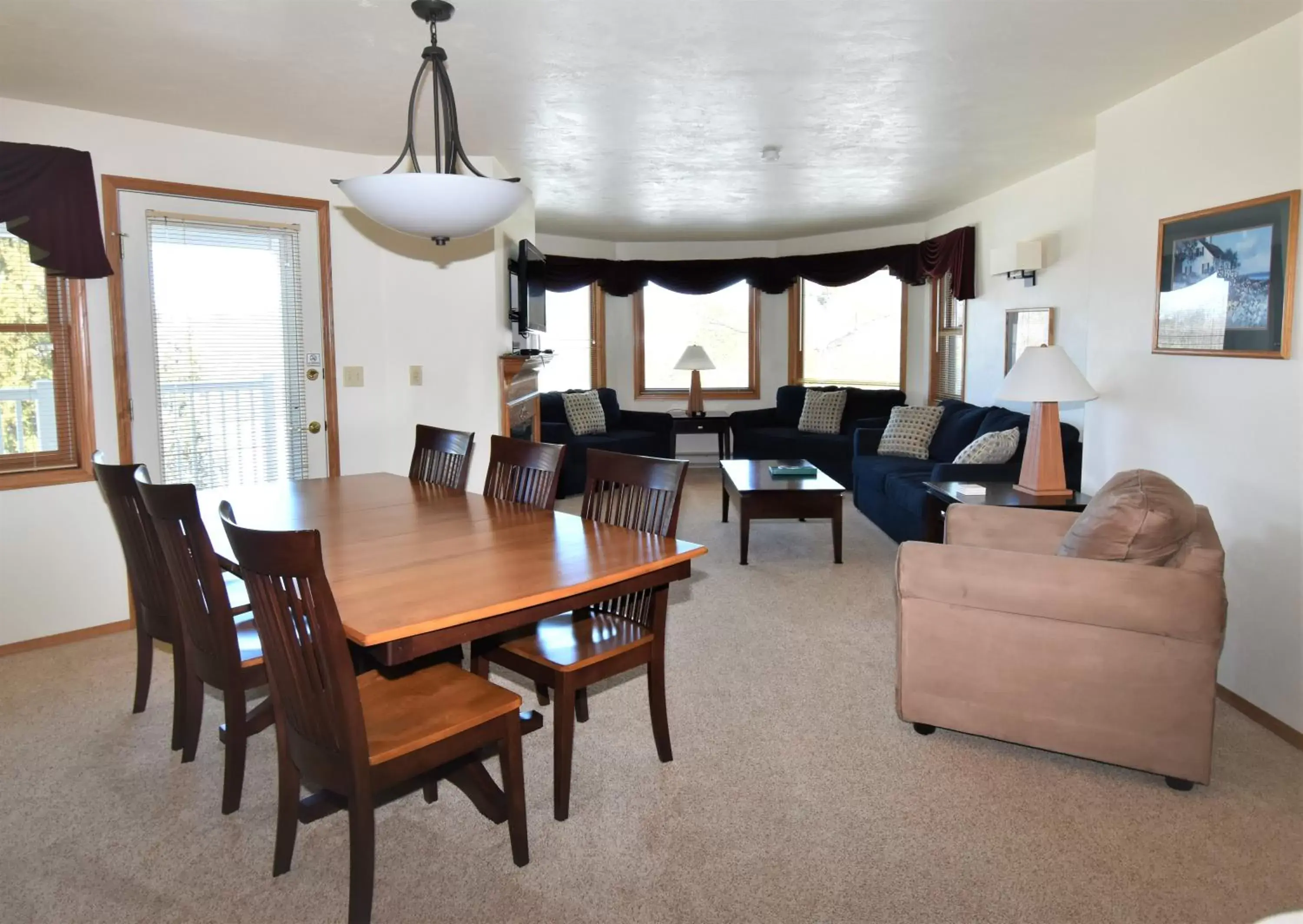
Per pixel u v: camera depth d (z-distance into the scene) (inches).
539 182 204.4
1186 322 120.2
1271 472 105.2
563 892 75.0
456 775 84.7
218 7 97.8
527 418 209.0
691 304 323.3
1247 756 98.3
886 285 289.4
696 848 81.2
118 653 134.6
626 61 118.5
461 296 177.5
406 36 107.7
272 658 69.1
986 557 95.5
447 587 75.5
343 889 75.5
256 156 157.8
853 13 102.7
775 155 176.4
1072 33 108.0
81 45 108.9
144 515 91.5
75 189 132.6
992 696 97.1
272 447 164.6
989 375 230.1
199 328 154.2
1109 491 95.0
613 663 89.8
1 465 134.0
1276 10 100.4
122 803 89.4
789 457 283.7
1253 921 70.0
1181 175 122.7
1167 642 88.0
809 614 151.1
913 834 83.2
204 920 71.3
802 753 100.0
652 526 97.2
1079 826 84.1
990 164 189.3
